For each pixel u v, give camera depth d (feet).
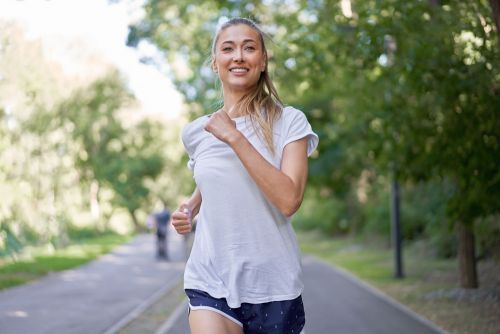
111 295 40.24
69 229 90.53
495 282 39.32
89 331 27.66
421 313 32.12
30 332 27.09
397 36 29.84
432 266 53.67
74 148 79.82
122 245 101.24
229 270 7.89
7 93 51.49
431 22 28.35
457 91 29.71
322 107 71.97
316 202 113.29
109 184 148.77
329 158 83.71
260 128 7.93
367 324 29.43
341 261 66.95
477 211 32.07
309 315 32.45
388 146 36.78
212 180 7.94
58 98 64.75
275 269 7.95
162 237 73.67
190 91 61.93
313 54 39.83
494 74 28.37
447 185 41.24
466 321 28.84
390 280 47.26
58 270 55.67
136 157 161.79
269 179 7.18
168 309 35.68
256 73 8.13
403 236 74.13
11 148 55.36
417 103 33.86
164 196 181.57
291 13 41.83
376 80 37.32
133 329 28.99
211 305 7.85
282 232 8.01
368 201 90.17
